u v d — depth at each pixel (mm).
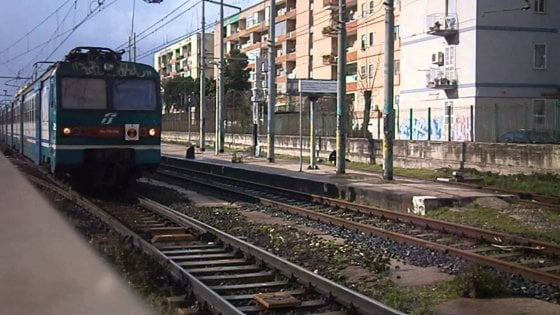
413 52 45344
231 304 7320
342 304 7594
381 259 10102
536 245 11242
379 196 17781
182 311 7387
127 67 18078
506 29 40438
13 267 9297
